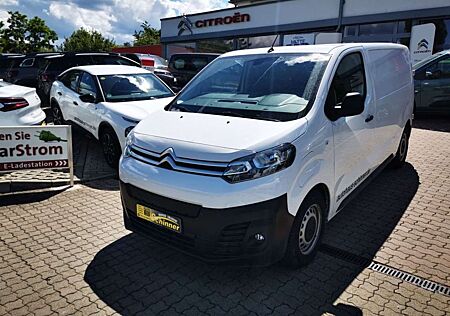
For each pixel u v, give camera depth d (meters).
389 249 3.48
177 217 2.75
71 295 2.83
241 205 2.58
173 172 2.79
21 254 3.39
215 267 3.19
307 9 17.86
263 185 2.61
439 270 3.14
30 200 4.65
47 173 5.68
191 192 2.65
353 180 3.79
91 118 6.37
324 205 3.25
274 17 19.44
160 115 3.55
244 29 20.88
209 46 23.22
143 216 3.02
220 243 2.65
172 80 13.80
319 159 3.01
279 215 2.68
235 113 3.25
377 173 4.61
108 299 2.79
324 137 3.06
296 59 3.63
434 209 4.36
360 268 3.17
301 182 2.81
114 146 5.75
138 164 3.05
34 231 3.84
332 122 3.20
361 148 3.81
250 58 3.94
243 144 2.70
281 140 2.73
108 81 6.55
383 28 15.63
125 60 11.85
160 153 2.93
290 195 2.72
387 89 4.53
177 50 25.42
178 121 3.26
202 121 3.15
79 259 3.32
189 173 2.72
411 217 4.15
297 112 3.05
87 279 3.03
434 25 12.81
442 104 9.34
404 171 5.68
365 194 4.80
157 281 3.01
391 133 4.83
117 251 3.46
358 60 3.90
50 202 4.60
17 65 13.29
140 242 3.62
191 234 2.71
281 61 3.68
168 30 25.53
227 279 3.02
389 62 4.76
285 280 2.99
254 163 2.61
